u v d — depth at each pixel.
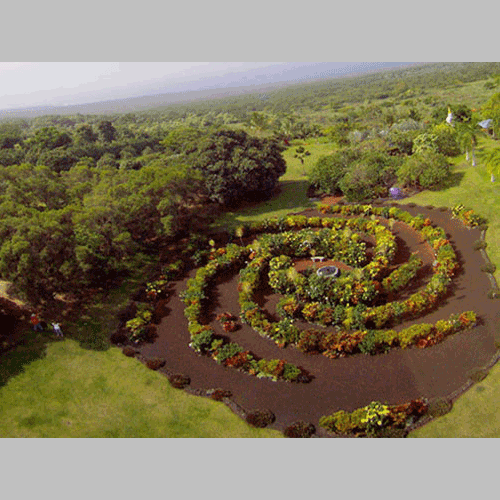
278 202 45.47
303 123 100.75
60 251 24.72
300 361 21.92
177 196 35.12
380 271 27.75
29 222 24.55
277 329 23.56
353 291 25.02
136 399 20.09
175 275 31.66
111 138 85.12
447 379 19.70
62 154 57.62
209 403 19.69
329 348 21.92
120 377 21.58
